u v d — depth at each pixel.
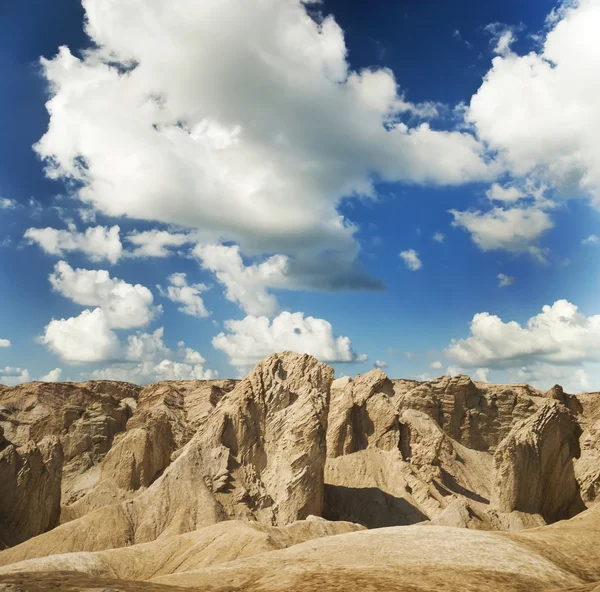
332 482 180.50
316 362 185.50
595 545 70.62
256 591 53.78
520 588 52.72
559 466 140.25
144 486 182.50
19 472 145.25
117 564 95.12
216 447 157.50
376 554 64.00
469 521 128.50
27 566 83.12
